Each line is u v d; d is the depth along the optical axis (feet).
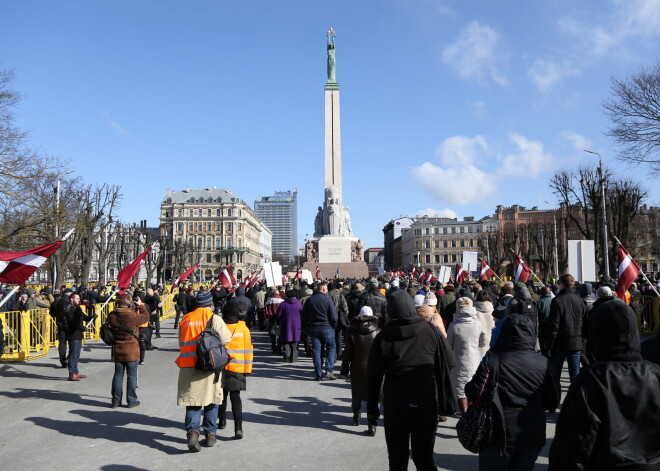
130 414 29.71
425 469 15.56
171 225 434.71
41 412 30.19
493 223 407.44
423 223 431.84
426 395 15.57
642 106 74.84
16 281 36.60
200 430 26.73
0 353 47.26
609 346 10.28
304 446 23.85
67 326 40.50
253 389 36.78
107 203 122.42
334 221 157.69
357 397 26.84
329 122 164.45
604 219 99.81
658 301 61.41
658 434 9.67
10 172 67.72
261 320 76.89
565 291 29.96
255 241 520.01
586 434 9.69
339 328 49.80
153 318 69.77
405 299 16.11
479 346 25.40
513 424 13.39
